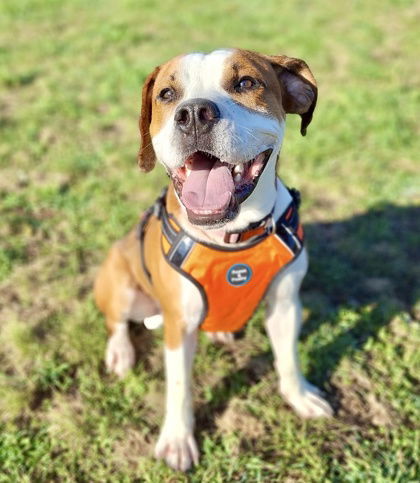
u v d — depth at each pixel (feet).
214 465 2.19
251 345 2.75
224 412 2.42
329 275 3.11
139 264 2.40
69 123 4.81
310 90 2.07
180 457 2.19
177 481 2.14
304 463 2.18
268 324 2.31
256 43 6.48
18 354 2.68
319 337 2.73
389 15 7.34
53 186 3.87
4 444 2.28
